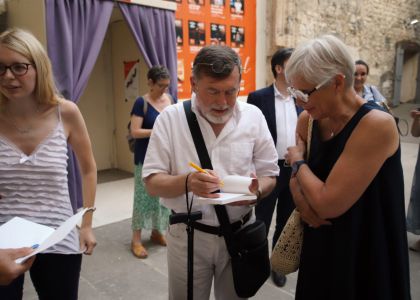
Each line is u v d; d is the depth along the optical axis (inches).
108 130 224.4
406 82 542.0
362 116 41.7
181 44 207.5
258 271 53.6
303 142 52.1
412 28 465.1
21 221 49.8
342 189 41.4
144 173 52.7
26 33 51.4
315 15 292.5
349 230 44.1
